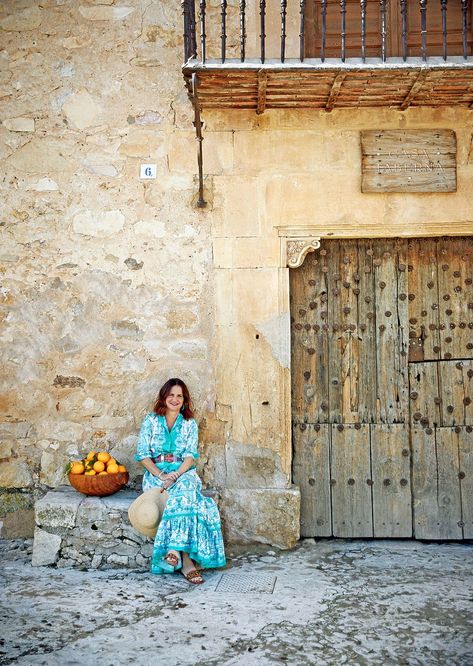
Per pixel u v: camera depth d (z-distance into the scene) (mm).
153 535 4219
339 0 4895
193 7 4480
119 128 4859
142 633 3352
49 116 4883
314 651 3176
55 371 4848
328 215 4754
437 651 3180
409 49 4895
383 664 3055
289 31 4793
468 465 4902
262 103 4539
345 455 4922
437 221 4734
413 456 4914
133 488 4770
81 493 4570
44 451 4836
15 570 4238
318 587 3992
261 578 4148
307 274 4977
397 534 4898
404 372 4945
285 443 4762
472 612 3623
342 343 4953
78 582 4039
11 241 4883
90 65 4879
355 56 4883
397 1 4898
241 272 4789
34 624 3445
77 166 4871
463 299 4945
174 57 4855
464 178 4727
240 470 4750
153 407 4766
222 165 4789
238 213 4789
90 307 4855
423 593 3893
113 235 4852
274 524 4691
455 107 4719
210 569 4316
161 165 4844
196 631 3377
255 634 3350
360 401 4949
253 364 4770
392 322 4953
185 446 4441
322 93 4418
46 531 4320
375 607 3688
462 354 4934
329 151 4750
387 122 4734
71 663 3049
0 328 4863
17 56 4902
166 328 4824
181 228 4832
